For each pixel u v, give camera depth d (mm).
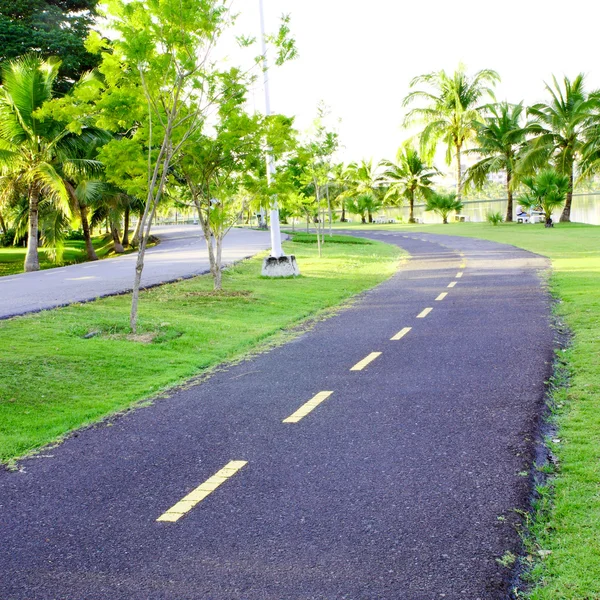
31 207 27375
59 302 12734
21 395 7043
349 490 4223
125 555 3564
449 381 6781
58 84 37375
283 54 11898
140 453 5238
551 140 46094
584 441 4805
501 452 4707
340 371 7582
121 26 10297
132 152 12102
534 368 7098
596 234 33531
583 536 3432
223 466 4820
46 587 3277
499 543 3424
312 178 27375
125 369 8297
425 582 3113
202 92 12164
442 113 55531
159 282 16234
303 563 3355
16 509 4273
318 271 20312
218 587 3188
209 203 14984
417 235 41062
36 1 37844
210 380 7641
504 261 20609
